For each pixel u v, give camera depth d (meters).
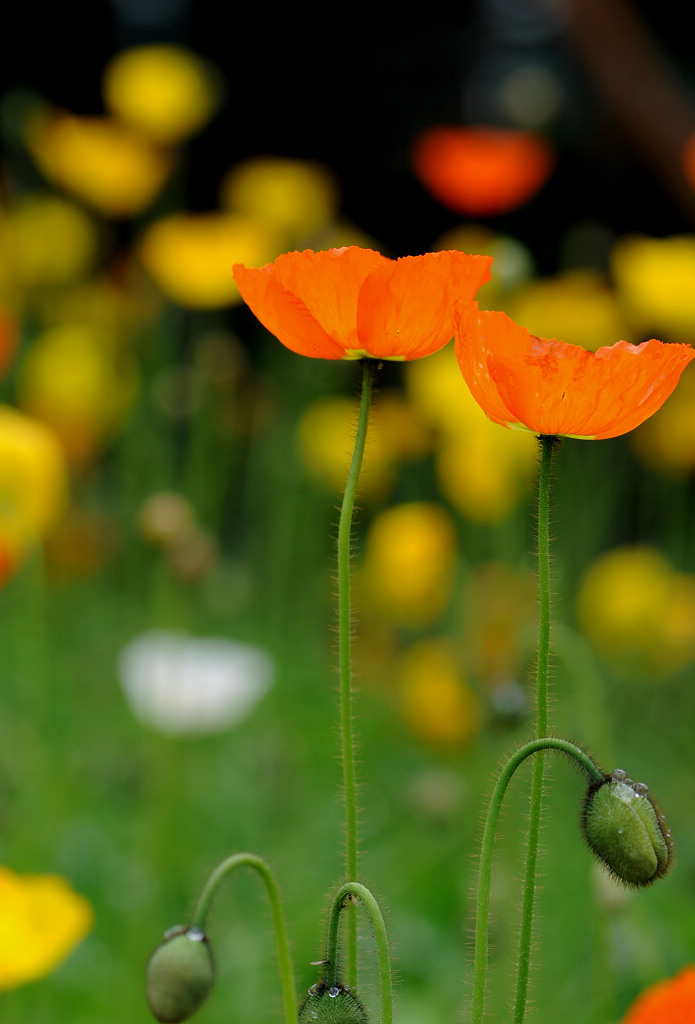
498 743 2.45
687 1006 1.59
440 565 3.50
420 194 6.83
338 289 1.58
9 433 2.03
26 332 4.66
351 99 6.93
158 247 3.38
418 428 4.01
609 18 4.48
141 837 2.69
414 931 2.45
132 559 4.02
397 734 3.51
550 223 5.71
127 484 4.16
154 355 4.41
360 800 3.13
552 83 4.00
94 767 3.13
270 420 4.25
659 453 4.04
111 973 2.33
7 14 7.07
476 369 1.57
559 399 1.55
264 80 6.99
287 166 4.19
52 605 3.95
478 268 1.59
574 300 3.55
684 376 3.94
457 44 6.71
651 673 3.63
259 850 2.70
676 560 4.07
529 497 3.36
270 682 2.89
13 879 1.66
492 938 1.88
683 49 5.96
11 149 4.78
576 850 2.60
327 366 4.24
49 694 3.33
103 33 7.16
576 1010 2.18
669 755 3.37
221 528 5.29
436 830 2.63
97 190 3.96
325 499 4.37
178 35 7.09
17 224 4.43
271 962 2.35
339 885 1.59
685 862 2.54
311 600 4.16
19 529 2.07
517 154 3.17
